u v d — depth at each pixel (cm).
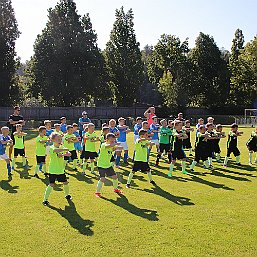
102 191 912
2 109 4306
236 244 575
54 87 4647
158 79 6022
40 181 1038
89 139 1141
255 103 5609
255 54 5625
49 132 1315
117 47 5300
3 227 649
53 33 4775
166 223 668
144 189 935
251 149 1323
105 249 556
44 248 560
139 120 1391
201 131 1192
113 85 5372
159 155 1301
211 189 938
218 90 5566
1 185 985
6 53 4522
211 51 5666
